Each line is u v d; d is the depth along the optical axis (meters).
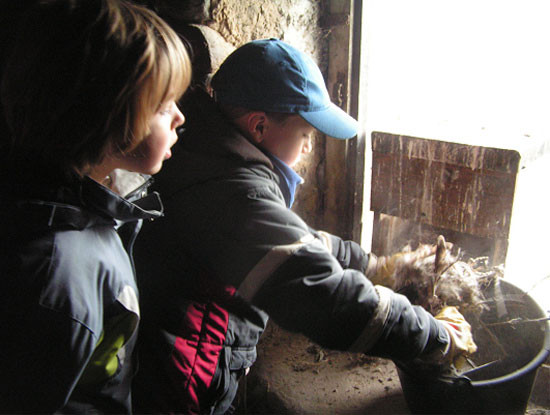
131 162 0.65
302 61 0.93
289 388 1.52
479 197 1.40
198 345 0.91
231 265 0.87
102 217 0.66
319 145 1.75
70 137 0.56
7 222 0.58
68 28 0.53
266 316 1.04
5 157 0.61
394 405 1.44
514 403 1.13
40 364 0.58
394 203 1.60
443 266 1.23
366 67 1.60
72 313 0.58
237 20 1.33
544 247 1.95
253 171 0.90
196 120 0.97
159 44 0.57
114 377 0.72
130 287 0.69
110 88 0.54
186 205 0.91
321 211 1.86
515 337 1.31
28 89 0.54
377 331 0.85
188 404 0.89
